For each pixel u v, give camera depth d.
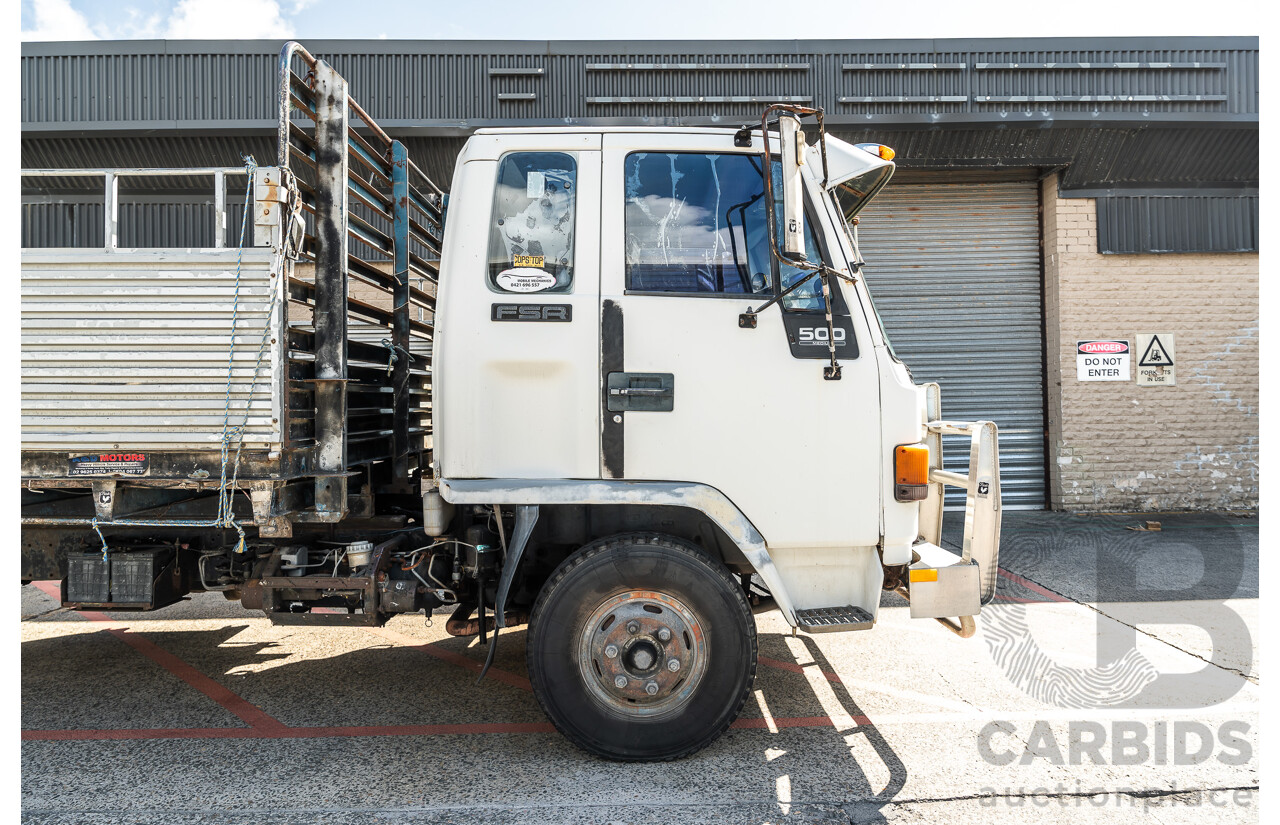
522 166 2.92
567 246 2.88
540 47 7.36
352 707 3.43
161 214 7.44
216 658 4.11
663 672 2.77
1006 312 8.28
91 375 2.62
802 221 2.56
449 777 2.76
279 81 2.67
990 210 8.27
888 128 7.48
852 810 2.53
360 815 2.50
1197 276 7.97
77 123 7.10
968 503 2.90
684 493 2.75
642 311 2.81
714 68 7.40
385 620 3.16
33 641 4.41
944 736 3.10
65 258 2.61
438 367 2.83
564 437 2.79
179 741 3.07
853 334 2.86
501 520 2.99
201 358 2.61
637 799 2.59
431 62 7.35
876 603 2.81
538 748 3.00
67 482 2.66
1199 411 8.01
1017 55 7.52
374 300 6.64
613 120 7.34
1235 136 7.58
